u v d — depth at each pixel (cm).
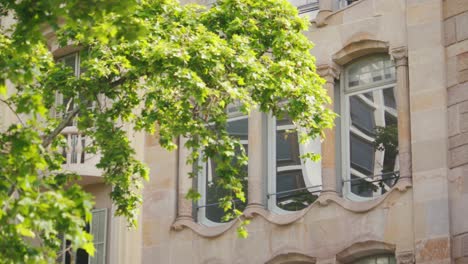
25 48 2162
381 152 3150
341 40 3231
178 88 2541
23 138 2117
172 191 3328
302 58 2698
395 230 3014
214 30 2741
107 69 2581
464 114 2997
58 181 2530
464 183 2953
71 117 2562
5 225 2019
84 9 2077
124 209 2609
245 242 3195
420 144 3028
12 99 2519
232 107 3344
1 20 3550
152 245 3306
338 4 3309
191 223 3281
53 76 2609
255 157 3241
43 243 2339
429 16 3105
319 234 3111
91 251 2006
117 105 2620
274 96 2638
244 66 2556
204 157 2577
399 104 3095
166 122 2580
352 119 3222
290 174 3241
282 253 3138
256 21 2722
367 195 3142
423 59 3083
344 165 3197
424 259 2950
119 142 2586
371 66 3228
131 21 2141
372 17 3194
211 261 3222
